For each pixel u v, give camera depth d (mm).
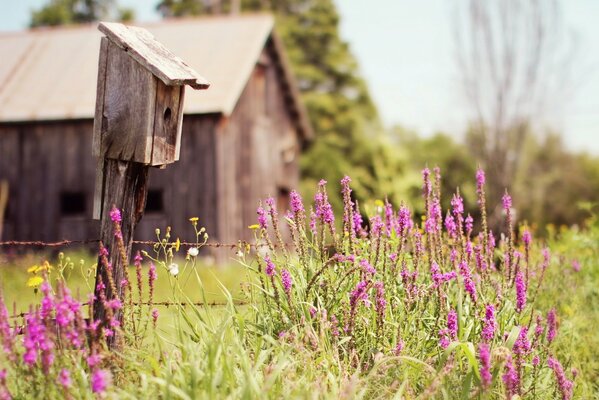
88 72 20391
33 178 19609
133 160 5324
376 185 15117
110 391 4184
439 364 4781
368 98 40812
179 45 20516
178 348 4852
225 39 20438
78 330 4324
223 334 4652
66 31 22062
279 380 4348
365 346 5148
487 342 4906
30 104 19453
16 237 19625
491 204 26625
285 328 5074
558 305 7160
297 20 42312
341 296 5309
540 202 40125
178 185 18875
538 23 28094
